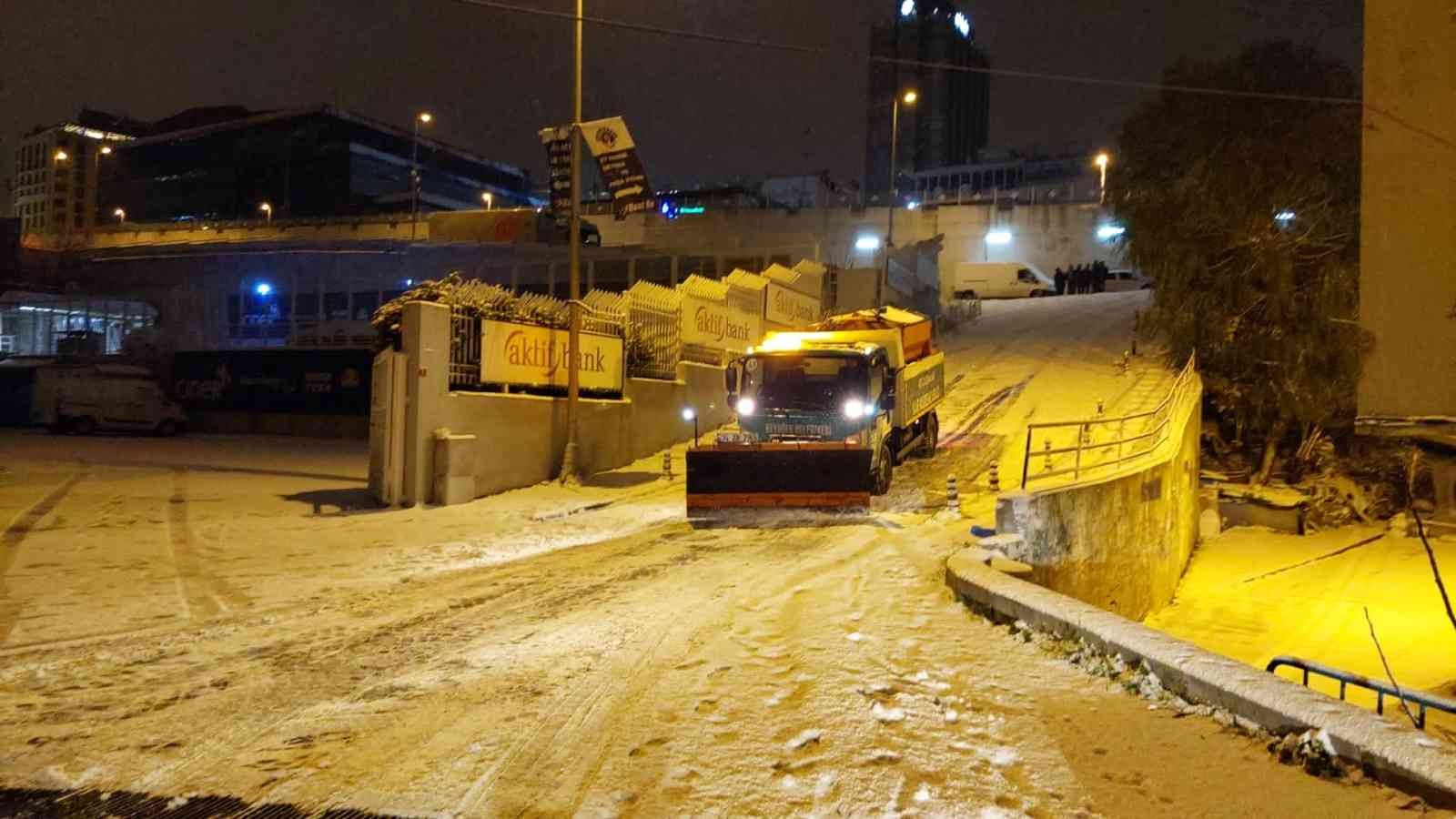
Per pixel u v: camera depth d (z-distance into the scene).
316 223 58.81
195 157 118.25
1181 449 20.55
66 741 5.16
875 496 16.59
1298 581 19.48
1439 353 14.62
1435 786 4.14
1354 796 4.32
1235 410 26.62
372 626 8.00
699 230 66.44
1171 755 4.87
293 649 7.21
